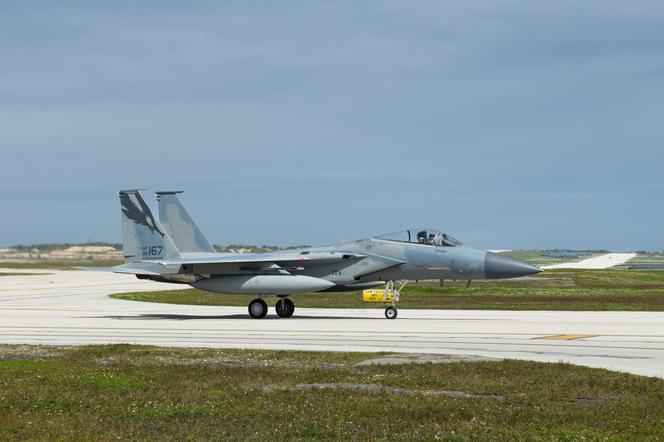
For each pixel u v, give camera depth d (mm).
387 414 24031
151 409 25141
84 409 25359
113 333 48969
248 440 20969
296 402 25906
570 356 36688
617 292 99812
